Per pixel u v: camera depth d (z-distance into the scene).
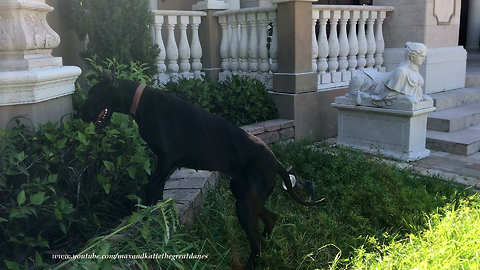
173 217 2.58
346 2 10.31
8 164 2.69
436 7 6.95
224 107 5.68
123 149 3.20
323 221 3.38
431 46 7.03
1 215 2.72
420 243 3.04
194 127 2.65
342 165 4.34
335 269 2.88
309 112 6.11
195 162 2.71
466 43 14.17
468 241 2.93
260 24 6.25
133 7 5.09
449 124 6.00
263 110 5.87
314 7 5.98
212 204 3.56
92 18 4.91
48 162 2.90
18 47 3.17
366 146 5.64
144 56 5.21
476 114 6.48
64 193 3.05
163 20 6.30
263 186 2.63
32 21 3.32
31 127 3.18
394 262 2.77
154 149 2.74
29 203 2.50
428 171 4.66
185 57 6.71
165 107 2.69
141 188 3.38
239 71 6.84
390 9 7.15
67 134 3.04
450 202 3.83
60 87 3.56
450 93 7.14
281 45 5.95
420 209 3.57
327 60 6.80
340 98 5.77
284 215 3.52
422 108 5.14
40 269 2.35
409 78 5.09
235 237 3.10
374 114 5.43
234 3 7.76
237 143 2.63
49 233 3.01
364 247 3.16
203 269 2.67
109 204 3.25
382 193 3.75
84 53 5.05
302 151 4.83
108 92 2.73
